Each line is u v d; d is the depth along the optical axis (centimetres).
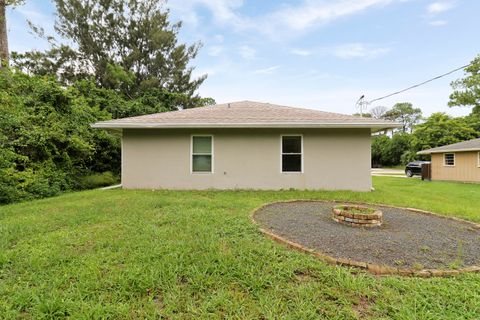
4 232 347
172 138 838
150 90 1848
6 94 778
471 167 1318
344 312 187
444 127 2317
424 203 600
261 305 194
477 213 497
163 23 2130
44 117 838
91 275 233
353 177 822
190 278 229
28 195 672
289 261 261
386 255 284
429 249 302
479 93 2008
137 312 187
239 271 240
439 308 193
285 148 838
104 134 1094
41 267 248
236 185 838
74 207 508
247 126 785
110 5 1972
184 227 370
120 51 2069
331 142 827
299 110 967
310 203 570
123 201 566
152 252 279
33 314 185
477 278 236
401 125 769
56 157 860
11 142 729
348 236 343
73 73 1930
